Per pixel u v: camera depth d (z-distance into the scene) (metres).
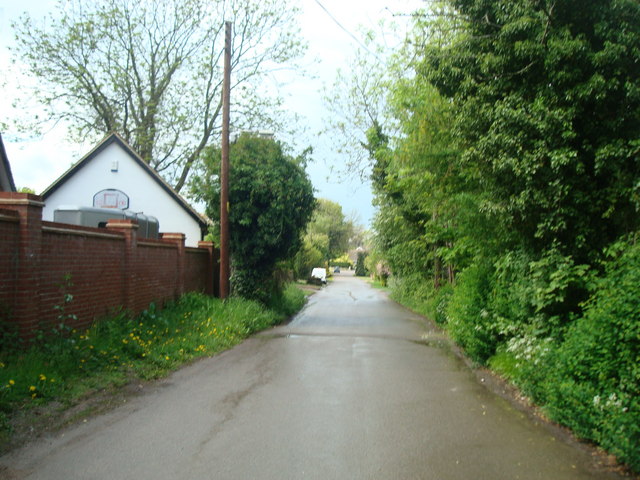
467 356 9.90
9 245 6.86
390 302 27.00
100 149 21.91
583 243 6.82
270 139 17.75
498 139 7.22
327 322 16.66
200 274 16.28
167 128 26.81
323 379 7.88
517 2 7.46
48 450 4.70
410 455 4.69
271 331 13.94
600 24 6.77
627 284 4.91
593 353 5.12
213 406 6.27
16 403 5.59
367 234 29.77
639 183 6.07
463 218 10.08
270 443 4.97
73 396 6.19
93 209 15.66
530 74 7.38
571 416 5.12
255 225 16.81
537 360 6.34
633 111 6.55
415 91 12.77
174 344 9.63
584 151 6.93
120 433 5.21
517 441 5.07
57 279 7.97
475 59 8.00
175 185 27.53
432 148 11.91
